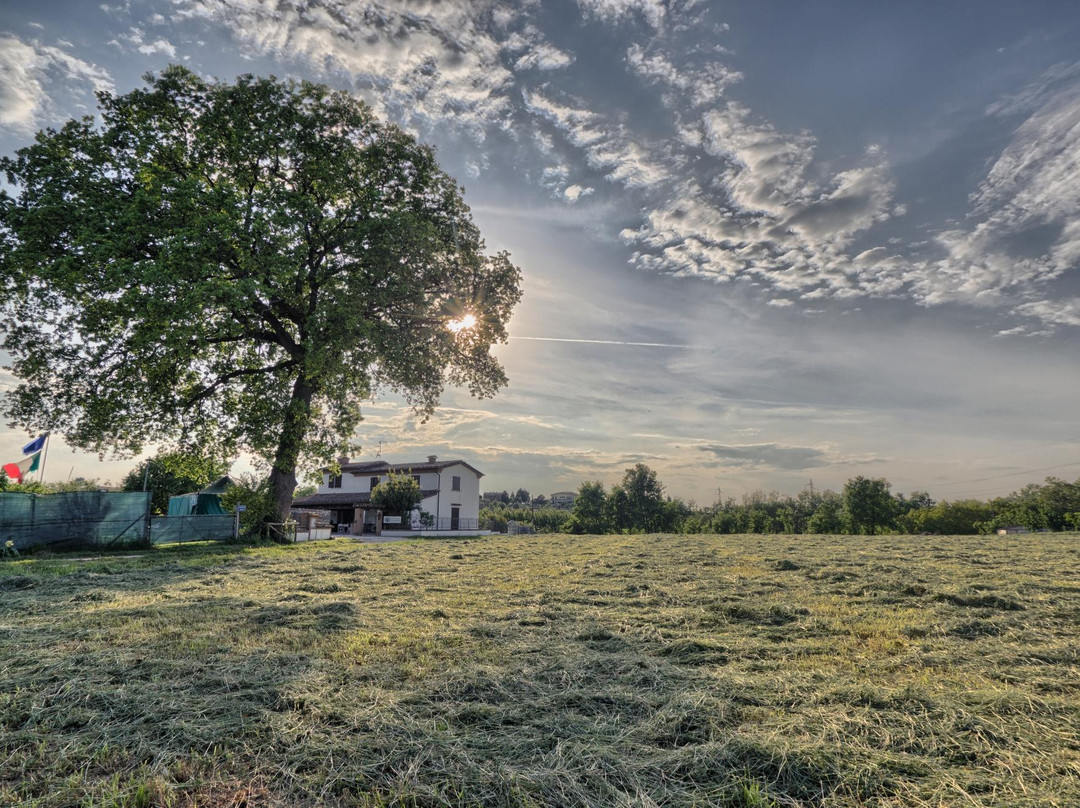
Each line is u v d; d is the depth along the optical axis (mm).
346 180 19594
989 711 3338
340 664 4375
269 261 16422
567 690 3814
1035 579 8766
